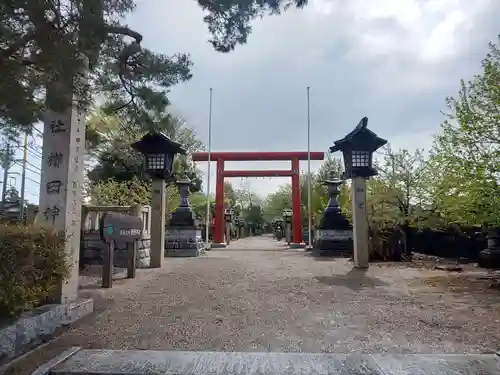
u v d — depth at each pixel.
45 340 4.50
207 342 4.45
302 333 4.78
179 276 9.27
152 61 5.99
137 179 16.81
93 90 5.46
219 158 23.22
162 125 7.21
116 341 4.48
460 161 8.45
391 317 5.49
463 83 8.46
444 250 14.94
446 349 4.18
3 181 20.47
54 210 5.45
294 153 22.97
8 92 4.18
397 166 14.00
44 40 4.25
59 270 4.79
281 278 8.90
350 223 15.37
